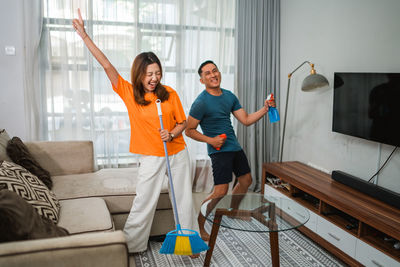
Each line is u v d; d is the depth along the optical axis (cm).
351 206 241
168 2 378
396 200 238
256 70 404
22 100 364
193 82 394
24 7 345
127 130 385
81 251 127
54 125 367
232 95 299
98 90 372
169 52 385
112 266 130
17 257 121
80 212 226
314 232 280
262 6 396
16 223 131
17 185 195
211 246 234
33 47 351
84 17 359
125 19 367
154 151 239
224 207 225
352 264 240
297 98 381
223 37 394
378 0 275
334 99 311
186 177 250
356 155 302
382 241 230
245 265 245
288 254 261
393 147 267
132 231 246
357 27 297
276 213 216
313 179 303
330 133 333
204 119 289
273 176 355
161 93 237
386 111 256
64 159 308
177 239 191
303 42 366
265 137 412
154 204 246
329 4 327
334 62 324
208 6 387
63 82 363
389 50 267
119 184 279
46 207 206
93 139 377
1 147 253
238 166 300
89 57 364
